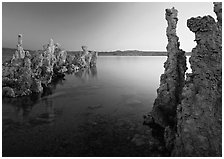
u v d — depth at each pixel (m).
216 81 21.03
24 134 27.81
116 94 52.25
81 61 118.94
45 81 62.69
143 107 40.16
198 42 23.30
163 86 29.20
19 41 71.62
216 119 19.34
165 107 28.89
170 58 29.50
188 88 22.30
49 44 84.75
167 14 30.31
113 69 118.81
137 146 24.17
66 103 43.50
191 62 23.47
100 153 22.72
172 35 29.81
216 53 21.66
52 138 26.53
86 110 38.56
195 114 20.25
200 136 18.94
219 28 22.41
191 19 23.69
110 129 29.22
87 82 72.31
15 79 52.16
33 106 41.19
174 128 24.48
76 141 25.67
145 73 97.56
